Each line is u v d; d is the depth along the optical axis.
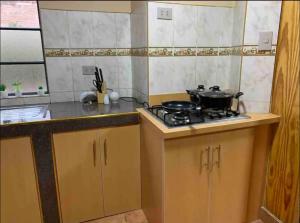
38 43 2.01
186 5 1.79
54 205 1.67
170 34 1.79
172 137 1.33
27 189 1.57
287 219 1.64
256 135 1.65
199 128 1.38
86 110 1.80
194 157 1.46
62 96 2.12
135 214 1.91
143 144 1.73
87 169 1.71
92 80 2.17
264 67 1.62
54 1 1.93
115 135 1.72
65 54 2.05
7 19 1.91
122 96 2.29
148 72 1.81
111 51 2.16
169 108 1.58
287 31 1.48
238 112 1.67
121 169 1.81
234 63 1.90
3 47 1.95
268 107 1.67
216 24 1.90
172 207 1.50
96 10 2.04
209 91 1.70
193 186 1.52
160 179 1.47
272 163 1.70
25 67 2.02
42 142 1.54
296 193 1.56
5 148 1.46
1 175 1.49
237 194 1.68
